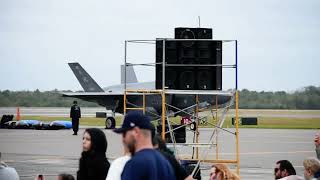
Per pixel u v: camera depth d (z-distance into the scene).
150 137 21.06
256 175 57.66
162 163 20.70
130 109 51.91
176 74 46.12
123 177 20.27
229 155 78.88
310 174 29.98
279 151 86.38
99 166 26.19
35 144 93.81
